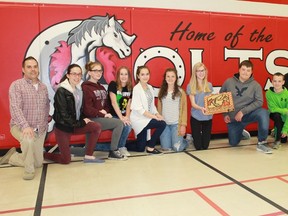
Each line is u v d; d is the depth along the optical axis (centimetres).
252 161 405
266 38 565
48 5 456
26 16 449
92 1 480
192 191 302
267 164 391
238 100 473
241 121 479
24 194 302
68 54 470
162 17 505
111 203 276
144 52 502
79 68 393
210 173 357
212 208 263
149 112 446
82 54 476
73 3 471
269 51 570
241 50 552
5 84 450
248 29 553
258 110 459
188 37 521
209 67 536
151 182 329
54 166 397
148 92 453
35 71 360
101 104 432
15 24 446
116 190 308
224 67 545
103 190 308
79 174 362
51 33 460
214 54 538
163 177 345
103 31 482
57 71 468
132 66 499
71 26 467
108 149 466
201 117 471
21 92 357
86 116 418
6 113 454
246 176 345
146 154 451
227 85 484
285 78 535
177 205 270
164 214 253
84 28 473
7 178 352
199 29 525
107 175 356
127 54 495
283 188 308
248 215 250
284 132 467
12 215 255
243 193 296
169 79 458
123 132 447
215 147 490
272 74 573
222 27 538
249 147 487
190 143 512
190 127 532
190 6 528
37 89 370
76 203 278
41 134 379
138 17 495
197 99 471
